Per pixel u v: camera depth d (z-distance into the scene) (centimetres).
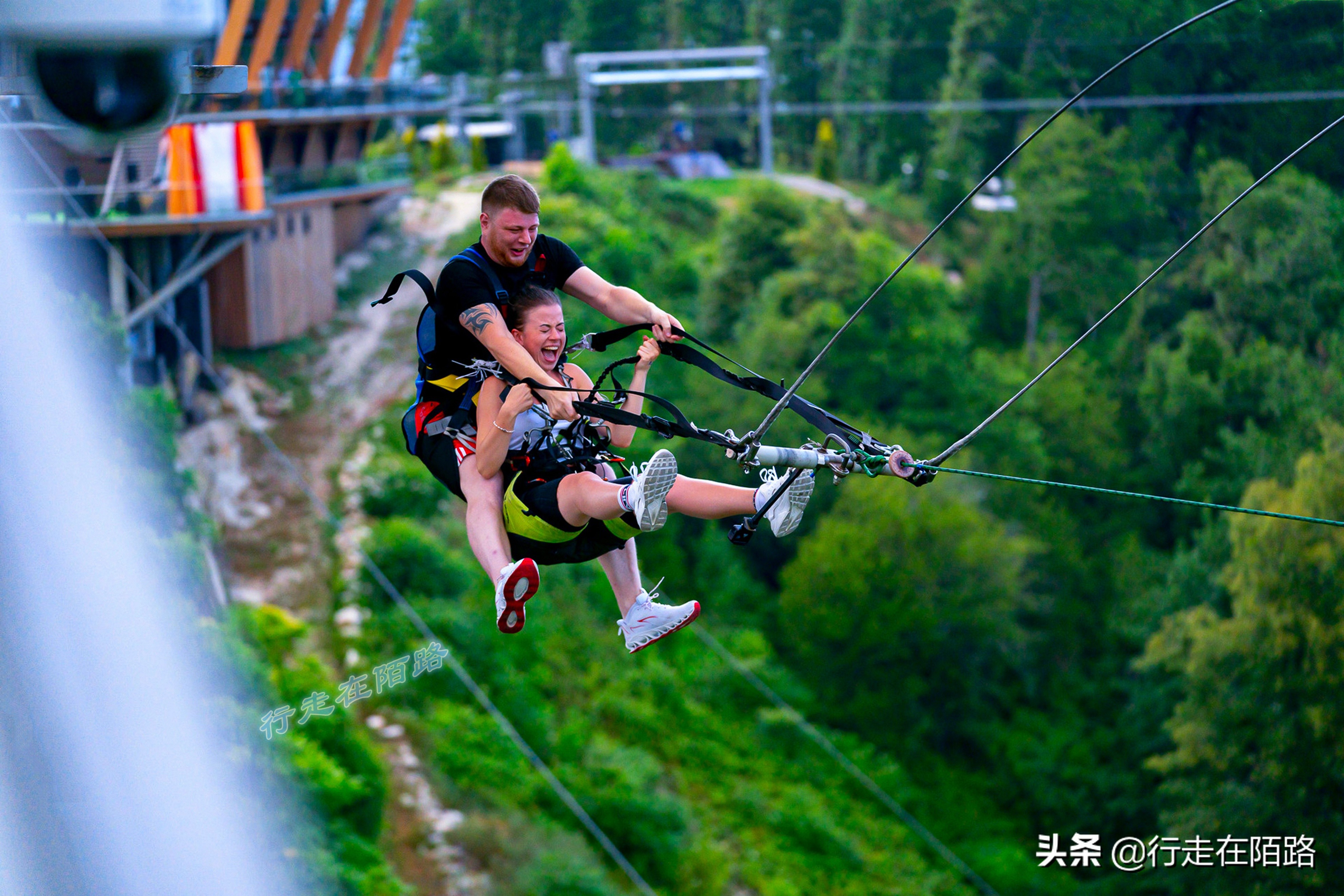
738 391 3734
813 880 2650
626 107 6956
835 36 6631
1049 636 3547
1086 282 4106
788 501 434
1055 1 4662
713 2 7456
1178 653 3073
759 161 6756
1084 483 3778
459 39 6931
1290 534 2625
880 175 5931
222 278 3162
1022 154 4378
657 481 405
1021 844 3075
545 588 3070
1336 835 2530
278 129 3444
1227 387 3322
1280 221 3206
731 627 3444
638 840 2416
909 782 3125
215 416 2950
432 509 2920
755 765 2989
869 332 3938
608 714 2830
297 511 2792
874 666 3356
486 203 443
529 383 423
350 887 1866
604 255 4000
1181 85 3709
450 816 2205
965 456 3794
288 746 2009
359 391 3234
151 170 2641
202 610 2145
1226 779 2705
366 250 3919
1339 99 3117
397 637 2497
